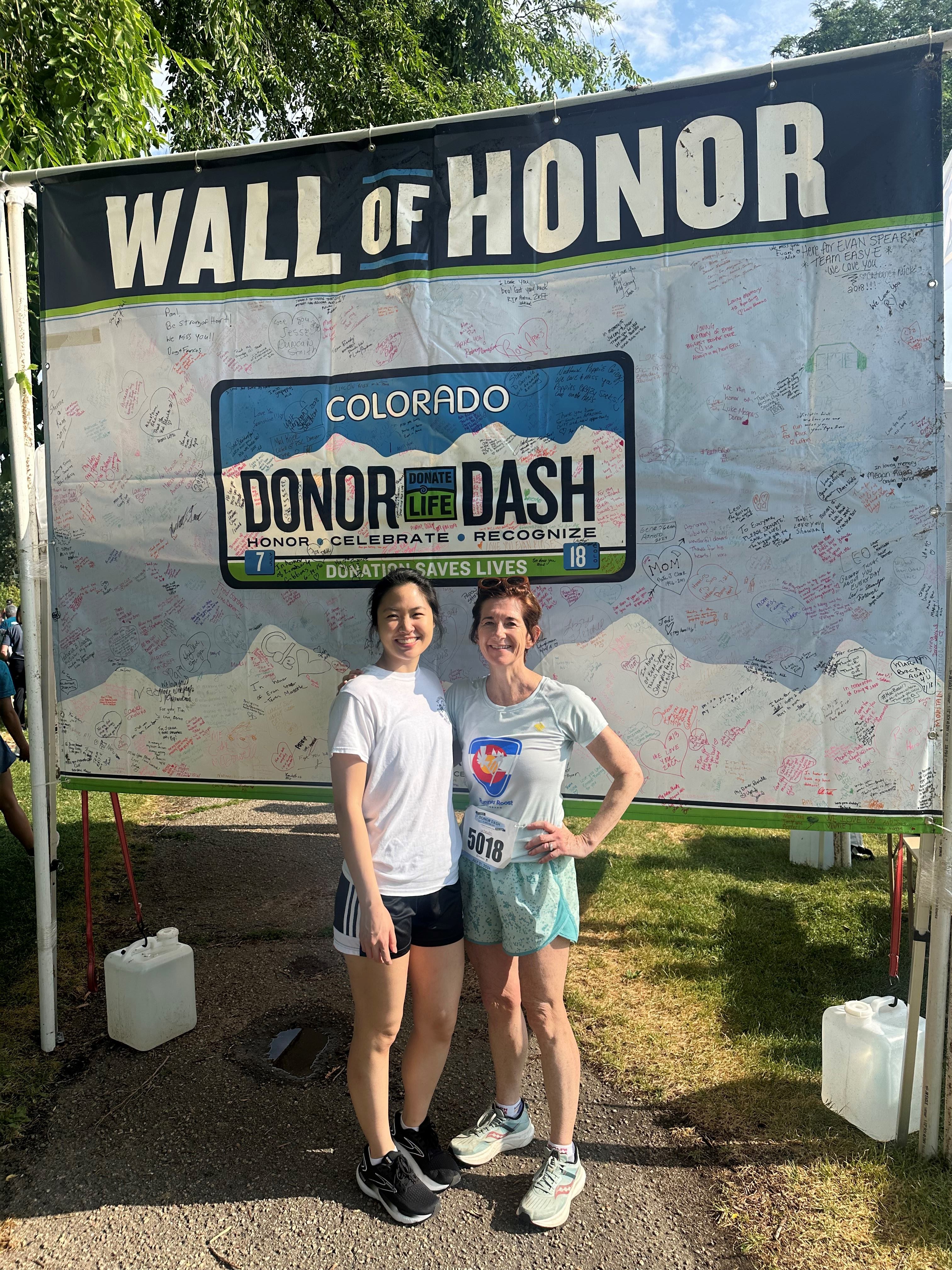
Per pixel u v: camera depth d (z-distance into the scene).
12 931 4.18
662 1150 2.55
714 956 3.83
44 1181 2.47
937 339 2.58
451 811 2.38
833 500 2.68
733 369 2.74
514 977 2.46
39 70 4.65
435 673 2.97
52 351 3.32
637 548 2.85
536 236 2.90
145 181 3.20
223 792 3.26
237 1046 3.17
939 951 2.45
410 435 3.02
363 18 9.45
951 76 11.62
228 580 3.21
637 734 2.87
